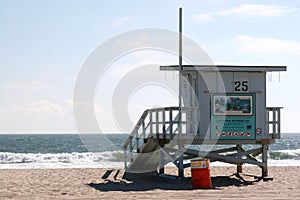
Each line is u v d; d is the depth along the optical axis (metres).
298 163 31.22
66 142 87.12
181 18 18.91
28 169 25.42
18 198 14.86
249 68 18.84
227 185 18.05
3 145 77.00
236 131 18.92
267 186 17.50
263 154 19.92
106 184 18.45
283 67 19.02
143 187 17.36
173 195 15.08
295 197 14.48
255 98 19.08
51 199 14.58
